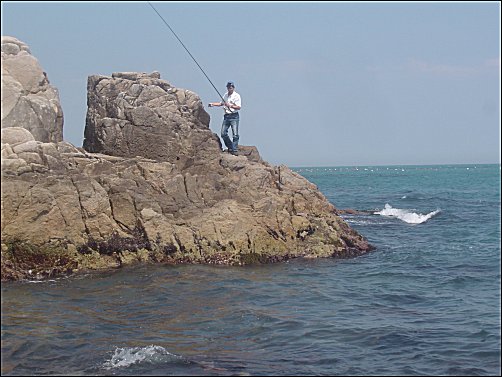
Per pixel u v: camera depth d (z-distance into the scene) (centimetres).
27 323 980
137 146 1703
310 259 1652
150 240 1489
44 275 1337
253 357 855
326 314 1095
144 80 1895
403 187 6025
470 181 7644
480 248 1928
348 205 3650
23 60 1595
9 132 1431
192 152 1739
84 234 1425
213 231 1562
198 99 1923
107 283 1284
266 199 1678
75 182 1440
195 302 1153
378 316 1087
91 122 1802
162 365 812
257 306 1138
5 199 1328
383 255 1772
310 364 833
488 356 868
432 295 1262
